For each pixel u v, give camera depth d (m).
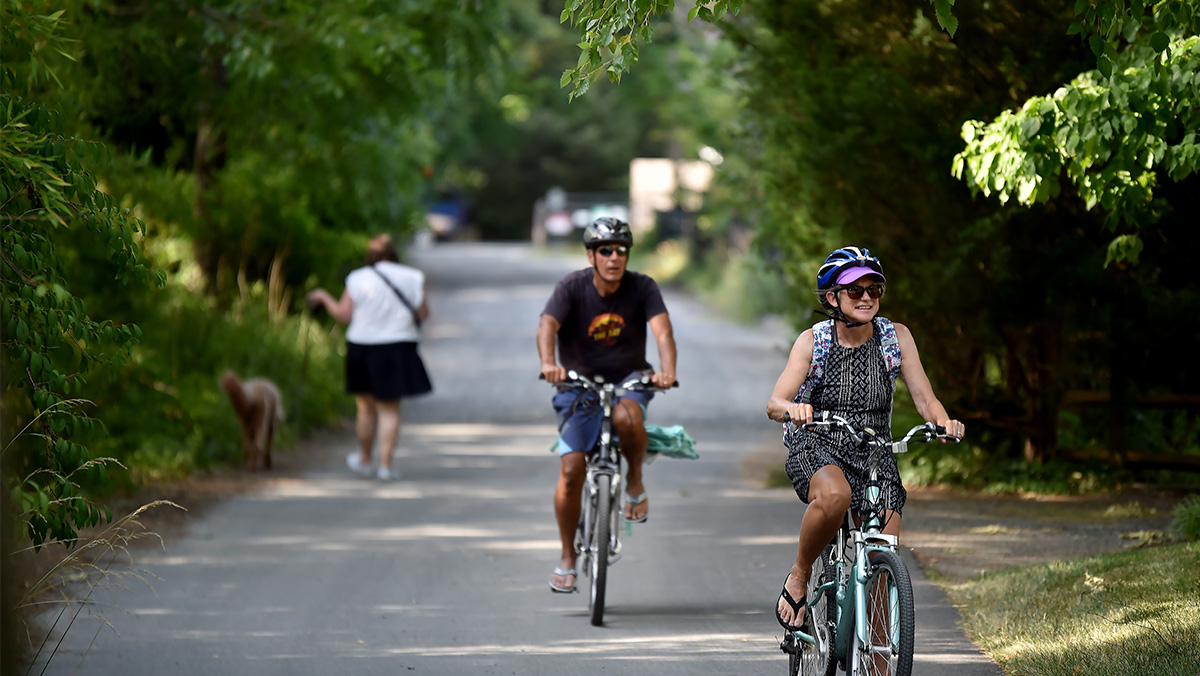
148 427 30.55
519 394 46.03
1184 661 14.27
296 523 25.30
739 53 29.44
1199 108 16.95
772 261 33.12
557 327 18.62
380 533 24.39
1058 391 27.78
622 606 19.09
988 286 26.16
